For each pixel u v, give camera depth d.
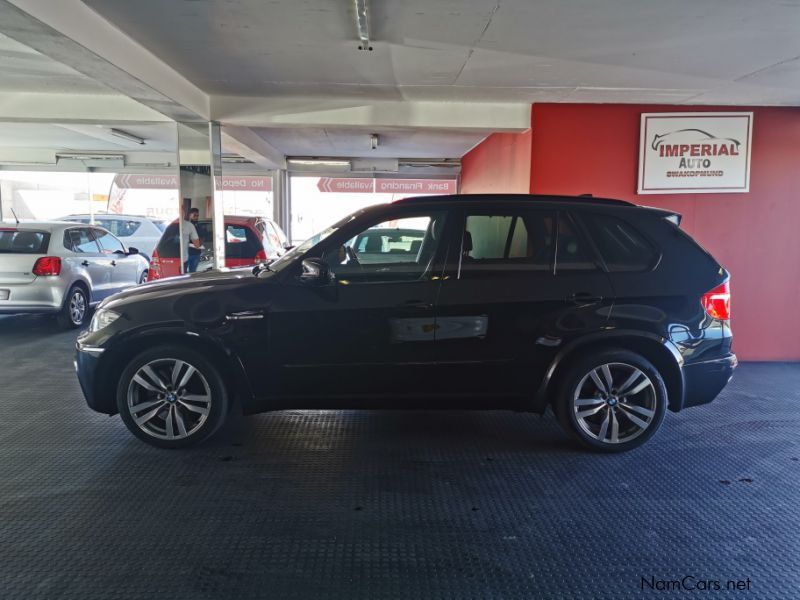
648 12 4.09
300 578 2.55
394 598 2.42
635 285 3.82
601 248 3.87
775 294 6.71
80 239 8.88
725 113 6.56
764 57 5.01
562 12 4.12
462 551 2.77
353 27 4.55
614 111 6.68
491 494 3.36
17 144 12.55
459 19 4.30
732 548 2.82
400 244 3.89
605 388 3.88
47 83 6.73
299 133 10.05
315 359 3.80
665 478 3.59
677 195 6.67
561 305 3.79
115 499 3.24
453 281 3.79
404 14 4.21
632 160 6.72
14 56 5.61
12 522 2.98
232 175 13.70
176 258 8.25
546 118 6.78
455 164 13.69
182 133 7.21
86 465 3.68
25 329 8.45
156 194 21.72
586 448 4.00
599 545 2.84
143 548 2.76
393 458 3.85
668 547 2.82
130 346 3.84
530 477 3.58
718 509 3.21
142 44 5.08
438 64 5.46
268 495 3.31
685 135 6.62
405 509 3.17
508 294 3.79
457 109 7.04
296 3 4.09
